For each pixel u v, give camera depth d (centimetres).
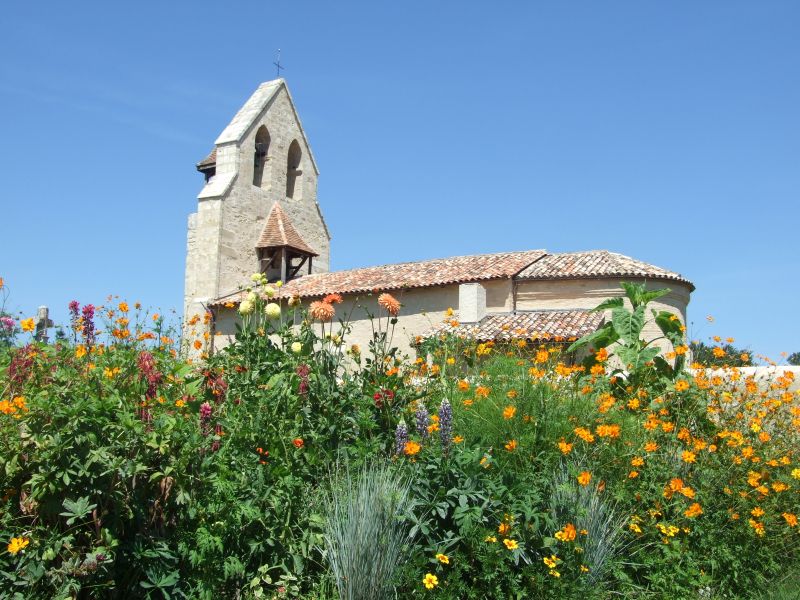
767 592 601
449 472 535
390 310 722
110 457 416
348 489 524
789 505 669
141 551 430
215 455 484
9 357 550
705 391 773
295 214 3691
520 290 2384
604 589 554
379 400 629
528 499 545
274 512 515
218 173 3394
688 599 568
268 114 3562
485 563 497
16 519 400
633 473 609
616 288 2280
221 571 471
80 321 547
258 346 664
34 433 408
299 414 589
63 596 385
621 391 833
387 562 485
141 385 495
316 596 502
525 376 732
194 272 3256
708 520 618
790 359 1902
